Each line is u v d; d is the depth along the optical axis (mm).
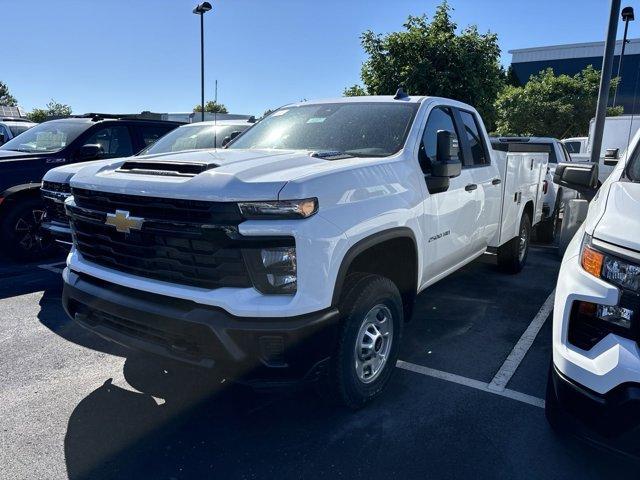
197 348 2727
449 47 16312
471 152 4766
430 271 3971
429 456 2867
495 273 6547
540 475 2723
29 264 6820
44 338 4426
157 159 3252
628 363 2299
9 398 3447
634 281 2342
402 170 3512
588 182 3715
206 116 23797
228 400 3441
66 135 7445
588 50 42031
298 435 3055
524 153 6004
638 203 2701
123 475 2703
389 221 3221
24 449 2906
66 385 3631
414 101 4168
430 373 3844
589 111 25859
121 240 2994
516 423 3195
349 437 3035
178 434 3064
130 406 3363
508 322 4875
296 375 2727
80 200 3279
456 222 4254
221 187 2615
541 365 4004
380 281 3191
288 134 4195
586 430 2488
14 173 6703
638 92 37031
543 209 8484
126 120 7914
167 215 2768
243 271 2633
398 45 16922
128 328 3018
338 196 2869
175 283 2820
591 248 2561
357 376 3168
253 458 2846
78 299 3188
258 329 2588
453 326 4762
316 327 2684
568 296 2594
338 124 4113
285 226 2604
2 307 5164
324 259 2727
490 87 17109
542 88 26766
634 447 2326
